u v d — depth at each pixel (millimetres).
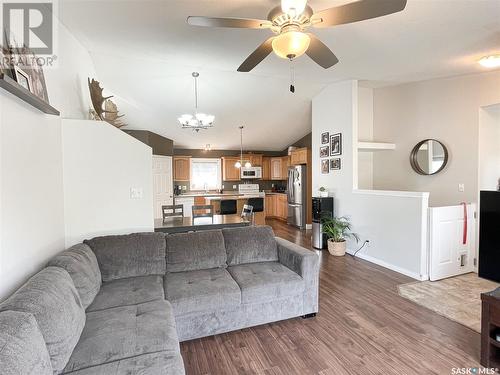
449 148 3904
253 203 7121
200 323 2125
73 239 2734
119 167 2871
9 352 973
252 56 2340
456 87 3820
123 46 3201
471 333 2229
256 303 2268
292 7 1676
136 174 2941
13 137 1701
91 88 3211
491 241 2412
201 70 4328
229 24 1902
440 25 2398
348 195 4535
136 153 2930
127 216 2924
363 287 3158
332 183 4914
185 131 6984
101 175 2814
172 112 5926
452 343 2102
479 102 3592
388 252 3803
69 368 1300
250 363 1898
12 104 1692
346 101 4535
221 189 8766
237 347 2074
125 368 1302
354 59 3250
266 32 2723
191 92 5145
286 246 2754
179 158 8094
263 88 5086
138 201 2961
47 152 2260
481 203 2486
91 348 1415
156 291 2104
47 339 1232
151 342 1479
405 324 2367
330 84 4871
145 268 2434
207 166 8695
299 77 4371
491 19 2289
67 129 2676
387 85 4617
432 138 4098
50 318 1281
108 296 2008
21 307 1216
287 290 2350
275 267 2631
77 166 2729
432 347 2055
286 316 2395
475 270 3604
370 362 1899
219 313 2178
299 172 6957
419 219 3346
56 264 1811
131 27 2656
